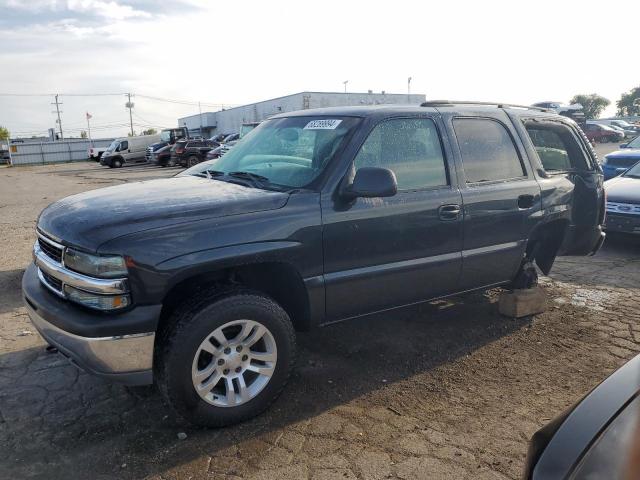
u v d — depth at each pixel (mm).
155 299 2900
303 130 4020
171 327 3010
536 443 1907
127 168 34094
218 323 3055
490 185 4289
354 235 3545
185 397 3037
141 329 2879
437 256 4008
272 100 46719
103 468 2873
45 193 18406
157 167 33281
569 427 1836
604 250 7852
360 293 3680
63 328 2928
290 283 3498
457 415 3391
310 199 3402
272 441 3104
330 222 3434
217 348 3127
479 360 4160
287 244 3268
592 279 6309
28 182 24359
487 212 4227
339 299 3598
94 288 2855
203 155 31859
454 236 4059
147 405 3482
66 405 3488
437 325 4809
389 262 3764
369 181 3346
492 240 4328
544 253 5285
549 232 5141
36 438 3127
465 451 3025
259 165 3990
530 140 4750
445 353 4273
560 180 4891
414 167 3904
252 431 3203
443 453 3004
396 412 3418
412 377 3881
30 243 8617
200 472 2838
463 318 4973
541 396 3631
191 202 3242
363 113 3840
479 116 4426
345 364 4070
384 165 3754
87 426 3250
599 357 4227
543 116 5012
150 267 2865
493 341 4504
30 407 3459
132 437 3141
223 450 3020
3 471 2838
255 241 3162
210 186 3709
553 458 1757
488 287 4566
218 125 59438
